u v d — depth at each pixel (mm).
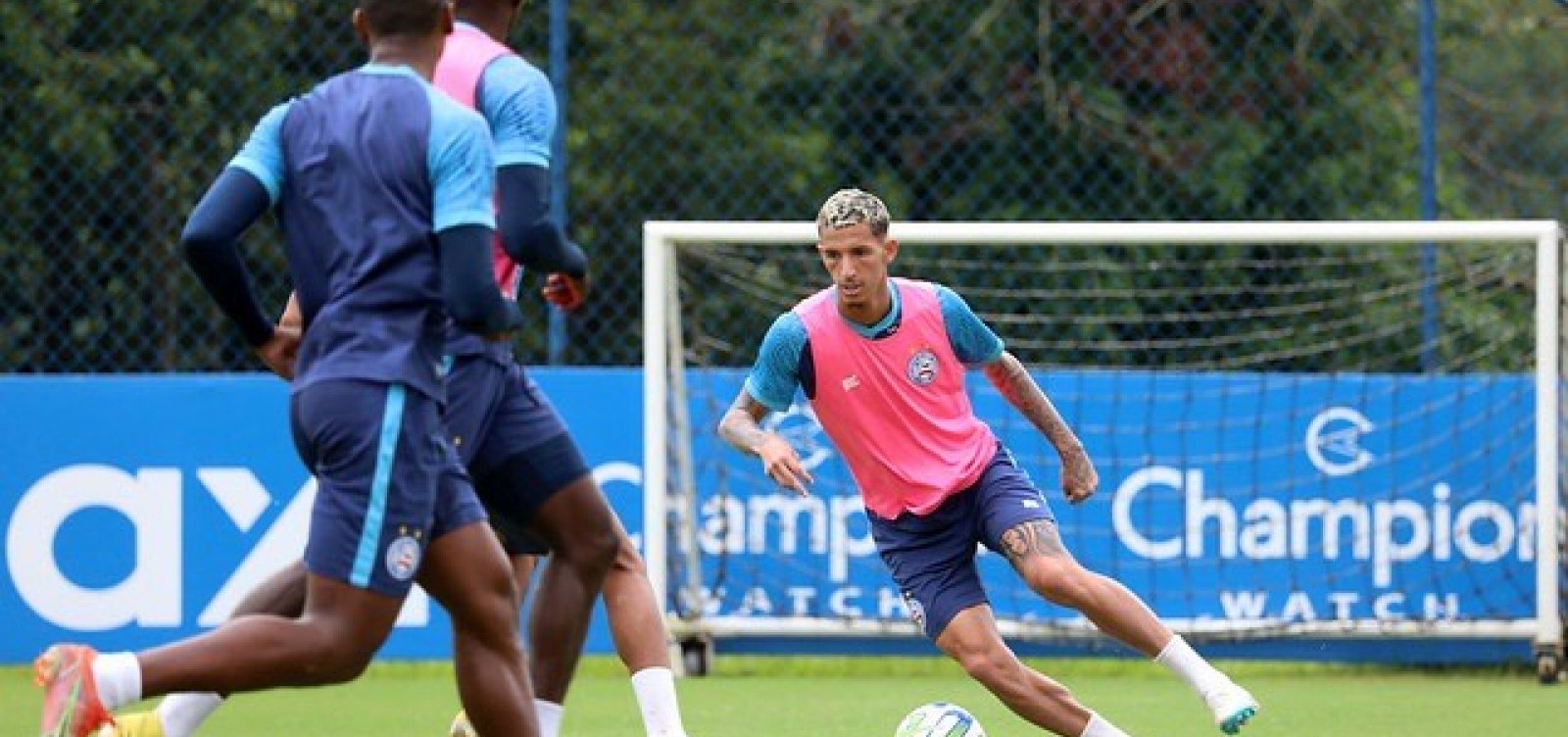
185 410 34219
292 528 34094
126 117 38156
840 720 28781
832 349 22266
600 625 35188
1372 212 43312
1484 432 33812
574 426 34781
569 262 18797
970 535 22359
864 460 22516
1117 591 21625
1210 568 34062
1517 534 33719
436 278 16391
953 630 21969
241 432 34156
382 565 16078
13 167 37625
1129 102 43500
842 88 44625
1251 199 42750
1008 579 34312
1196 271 40469
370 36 17516
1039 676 21875
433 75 17547
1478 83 49812
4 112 37562
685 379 34656
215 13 38625
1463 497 33812
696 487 34625
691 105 42781
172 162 38375
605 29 42219
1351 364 38594
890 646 34438
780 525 34469
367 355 16172
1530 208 45938
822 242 22047
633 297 40500
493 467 19531
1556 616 33219
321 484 16250
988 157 44000
